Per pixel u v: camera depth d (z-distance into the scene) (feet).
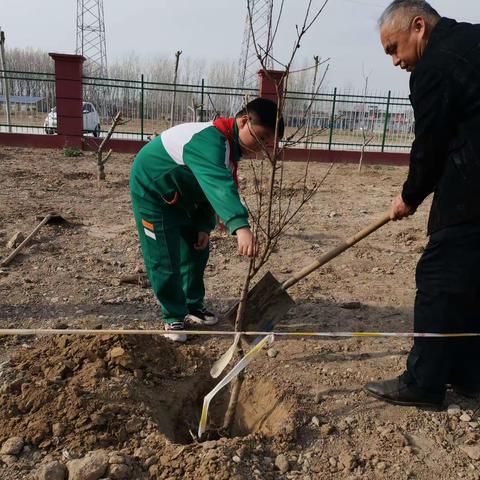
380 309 14.79
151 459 8.11
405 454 8.77
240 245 8.69
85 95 56.34
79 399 8.87
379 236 22.97
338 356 11.92
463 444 9.11
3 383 9.50
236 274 17.28
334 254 10.19
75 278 16.19
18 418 8.68
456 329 9.23
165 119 55.98
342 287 16.43
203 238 12.21
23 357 10.48
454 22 8.25
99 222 23.32
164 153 10.53
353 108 54.70
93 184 32.17
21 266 17.02
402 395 9.89
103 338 10.55
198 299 13.28
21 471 7.85
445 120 8.07
